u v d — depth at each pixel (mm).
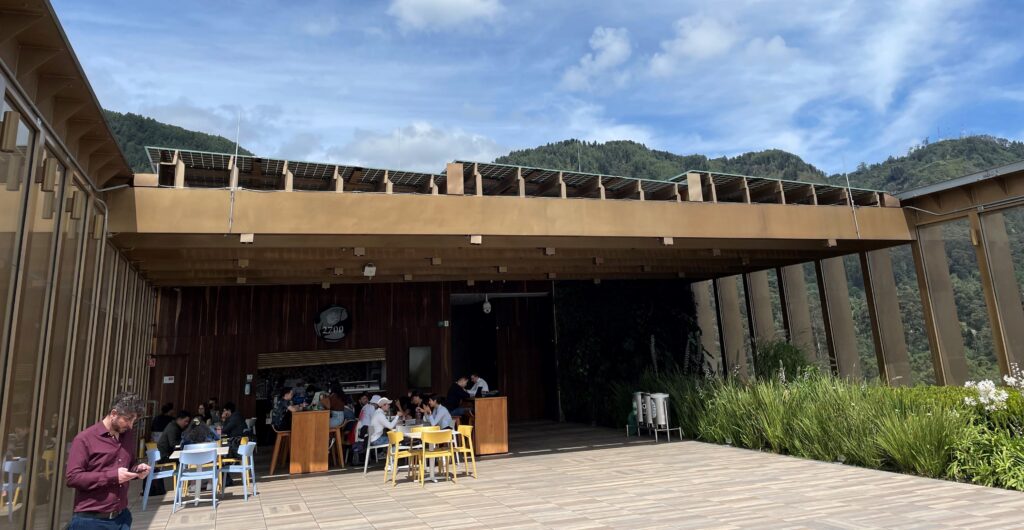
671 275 13906
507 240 8164
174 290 12133
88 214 5609
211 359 12109
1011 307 8945
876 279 11273
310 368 13344
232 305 12438
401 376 13344
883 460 6957
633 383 13102
